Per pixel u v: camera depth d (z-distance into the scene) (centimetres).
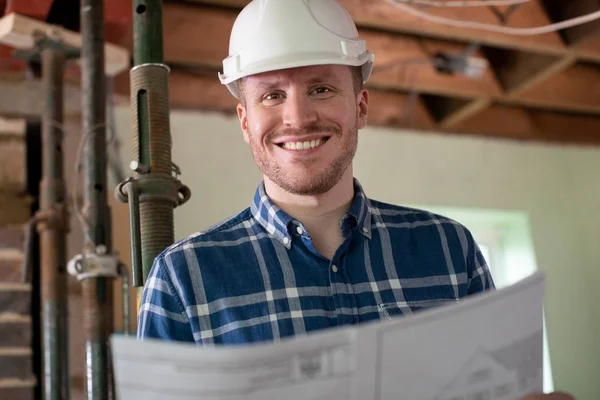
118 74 280
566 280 354
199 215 286
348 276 117
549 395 90
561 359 342
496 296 86
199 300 112
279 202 122
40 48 225
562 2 294
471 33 280
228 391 77
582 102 352
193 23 277
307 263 117
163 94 138
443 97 346
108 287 147
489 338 86
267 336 110
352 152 121
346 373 80
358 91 127
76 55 232
